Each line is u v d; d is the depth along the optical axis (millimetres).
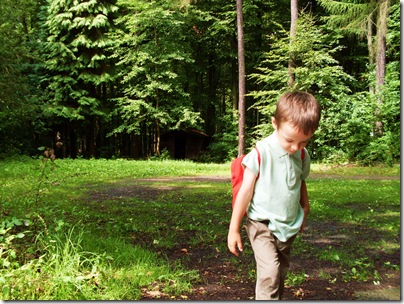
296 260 4492
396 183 11773
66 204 7715
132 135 28219
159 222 6305
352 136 18844
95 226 5684
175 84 26375
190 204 8141
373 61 22953
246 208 2607
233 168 2678
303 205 2881
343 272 4086
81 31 25688
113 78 25828
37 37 26469
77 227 5316
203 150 28141
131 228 5703
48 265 3346
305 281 3826
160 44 26078
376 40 20625
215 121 31969
